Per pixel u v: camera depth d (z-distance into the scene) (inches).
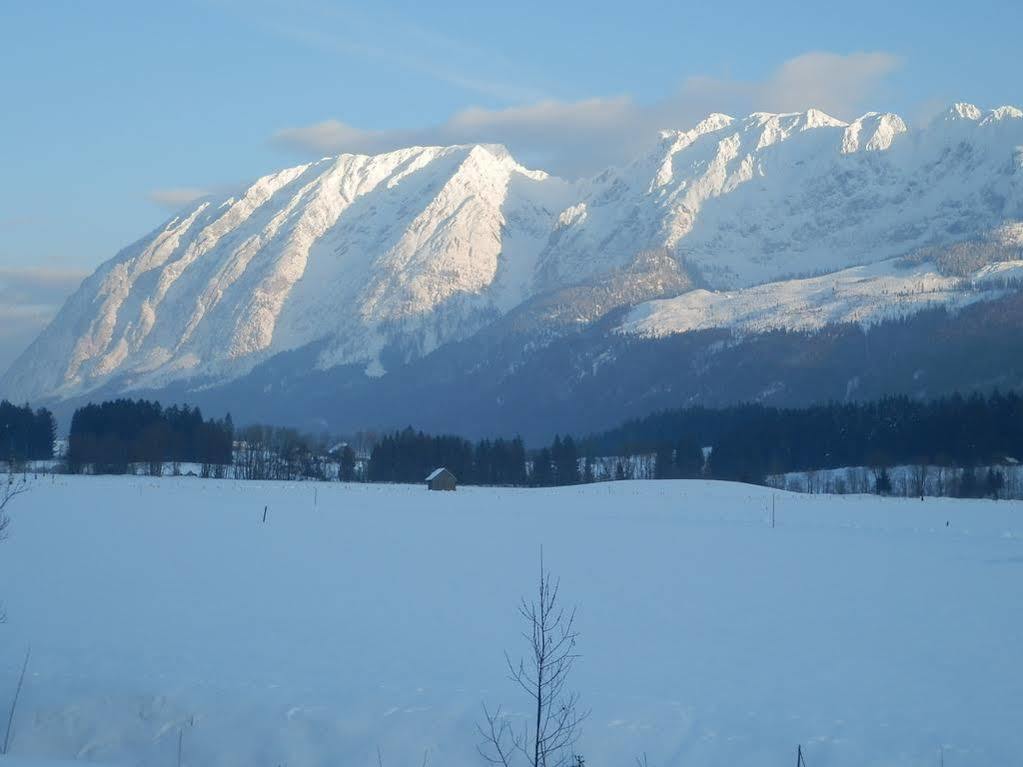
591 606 1310.3
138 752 838.5
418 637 1099.9
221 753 830.5
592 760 800.3
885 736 829.2
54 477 3708.2
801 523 2755.9
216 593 1326.3
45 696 898.7
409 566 1637.6
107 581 1387.8
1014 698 920.9
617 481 4859.7
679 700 896.9
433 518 2613.2
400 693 896.9
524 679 946.7
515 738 820.0
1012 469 4704.7
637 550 1952.5
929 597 1419.8
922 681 970.7
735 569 1692.9
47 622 1119.6
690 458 5890.8
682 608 1306.6
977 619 1258.6
